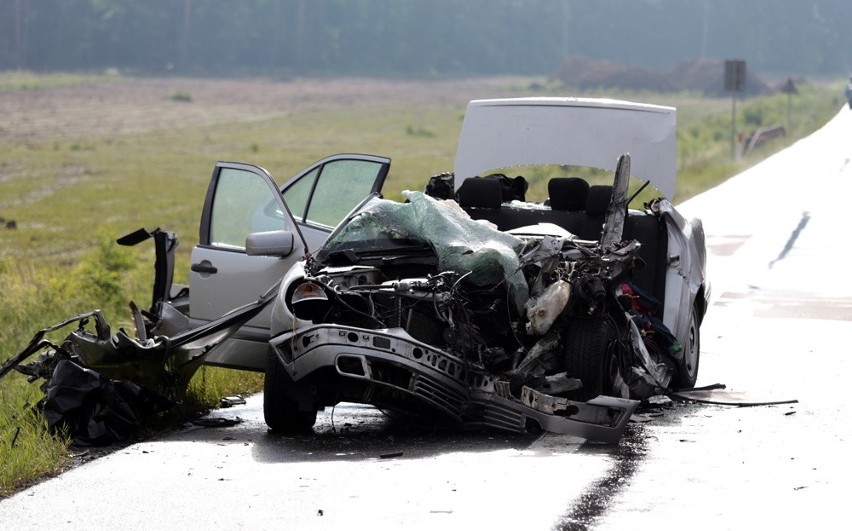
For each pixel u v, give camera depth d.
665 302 30.94
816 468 23.09
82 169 189.75
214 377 32.50
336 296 25.31
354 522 19.56
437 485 21.86
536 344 26.19
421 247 27.31
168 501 21.03
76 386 26.17
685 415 28.44
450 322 25.34
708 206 96.00
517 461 23.75
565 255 26.92
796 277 57.47
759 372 34.28
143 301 52.41
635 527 19.20
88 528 19.50
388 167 31.00
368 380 24.58
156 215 123.56
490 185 32.34
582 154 34.44
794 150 165.62
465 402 25.06
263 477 22.69
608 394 26.78
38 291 55.69
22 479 22.75
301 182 31.66
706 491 21.42
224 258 30.20
